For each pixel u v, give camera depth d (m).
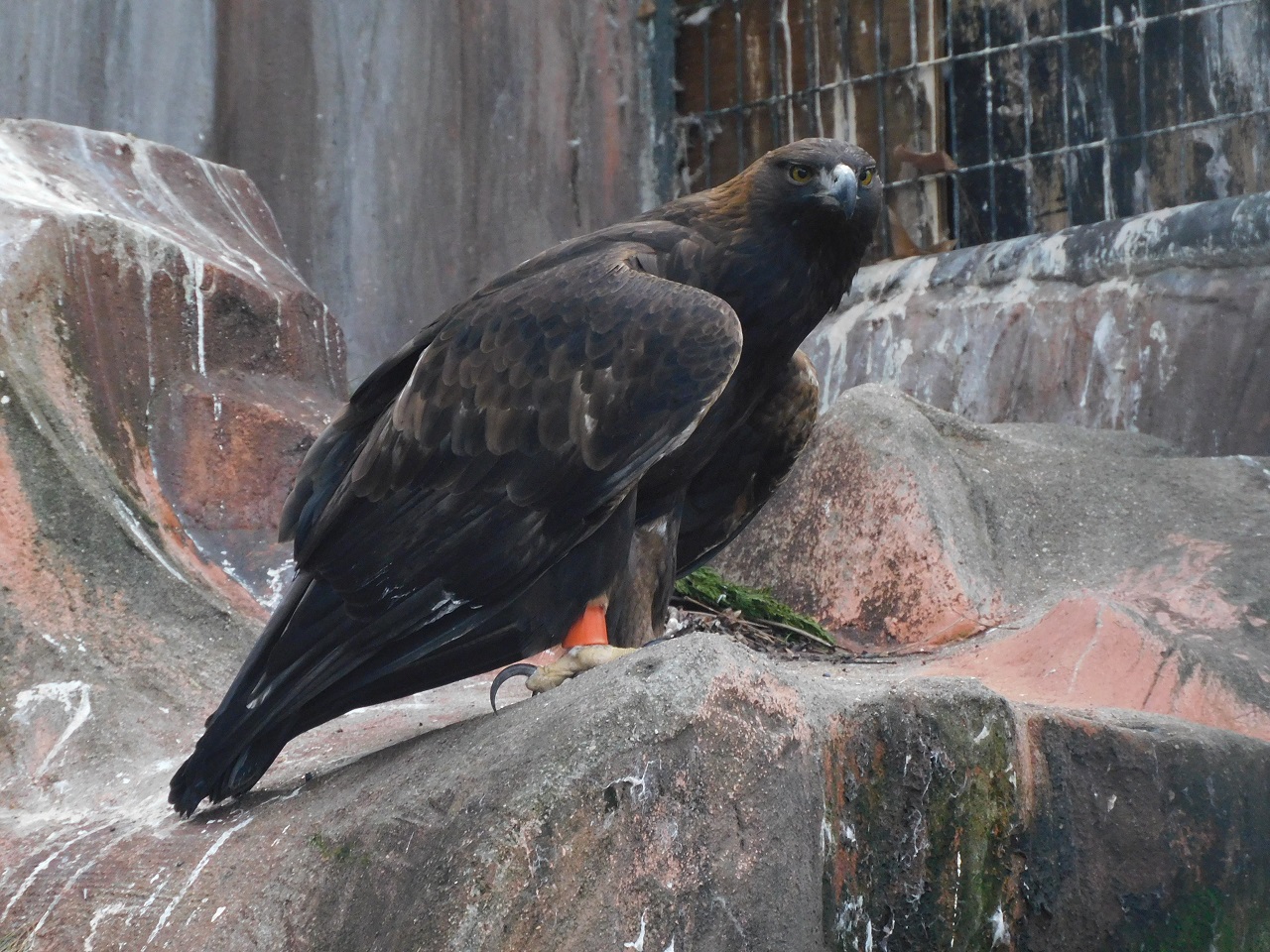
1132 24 18.81
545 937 5.59
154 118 18.28
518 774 5.91
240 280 13.52
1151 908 7.94
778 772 6.21
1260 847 8.46
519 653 7.55
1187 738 8.22
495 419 7.44
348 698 7.40
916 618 12.73
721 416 8.33
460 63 20.77
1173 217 17.28
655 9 22.45
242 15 18.94
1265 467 14.17
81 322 11.88
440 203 20.47
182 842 7.17
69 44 17.83
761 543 14.05
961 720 7.28
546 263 8.23
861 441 13.80
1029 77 19.59
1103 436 15.64
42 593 9.73
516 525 7.37
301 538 7.92
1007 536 13.52
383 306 19.88
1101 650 10.45
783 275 8.24
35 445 10.40
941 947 7.12
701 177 22.36
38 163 13.93
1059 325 17.58
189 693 9.53
